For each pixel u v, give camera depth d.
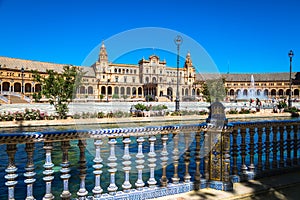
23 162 7.45
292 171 5.61
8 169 3.26
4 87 78.69
